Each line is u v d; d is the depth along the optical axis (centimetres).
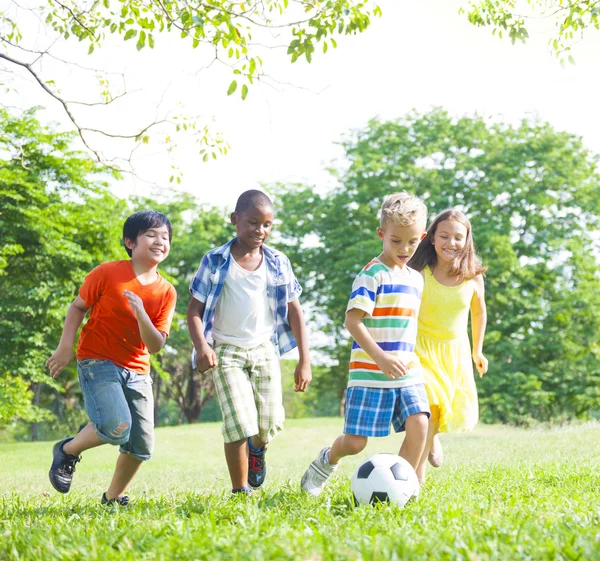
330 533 309
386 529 312
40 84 784
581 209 3077
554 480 503
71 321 459
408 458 429
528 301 2941
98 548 296
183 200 3781
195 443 2081
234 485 471
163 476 970
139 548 298
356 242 3016
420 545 270
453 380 500
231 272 475
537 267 2973
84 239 2614
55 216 2439
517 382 2830
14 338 2350
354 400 436
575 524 309
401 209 437
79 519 387
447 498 413
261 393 482
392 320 439
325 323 3322
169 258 3719
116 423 439
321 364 3447
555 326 2992
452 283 502
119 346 455
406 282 448
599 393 2939
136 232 466
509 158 3064
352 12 733
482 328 545
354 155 3164
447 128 3127
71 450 456
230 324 475
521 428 2333
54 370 455
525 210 3055
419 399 431
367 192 3047
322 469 454
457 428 496
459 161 3041
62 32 820
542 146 3086
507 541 281
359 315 435
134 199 3722
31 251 2434
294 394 4906
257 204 471
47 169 2517
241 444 464
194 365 473
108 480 939
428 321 499
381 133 3167
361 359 438
